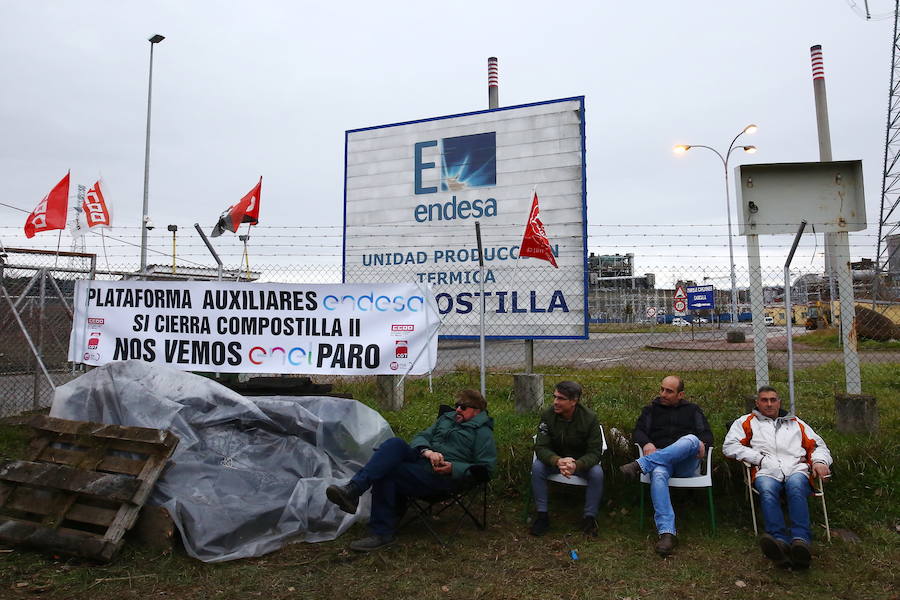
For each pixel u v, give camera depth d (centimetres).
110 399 476
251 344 713
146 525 412
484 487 471
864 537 448
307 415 486
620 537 460
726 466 513
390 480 437
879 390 880
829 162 620
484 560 416
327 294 707
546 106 845
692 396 805
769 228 628
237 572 388
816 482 492
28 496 428
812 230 625
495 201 862
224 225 761
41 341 740
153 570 385
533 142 849
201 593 360
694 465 475
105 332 737
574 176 822
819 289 2606
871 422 589
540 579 387
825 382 950
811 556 399
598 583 381
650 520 490
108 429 437
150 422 455
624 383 948
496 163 866
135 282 734
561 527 482
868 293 1847
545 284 823
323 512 447
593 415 481
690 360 1521
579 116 826
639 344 2178
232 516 416
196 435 463
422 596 362
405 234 912
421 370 689
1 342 796
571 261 812
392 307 699
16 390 812
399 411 735
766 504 423
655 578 389
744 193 634
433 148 906
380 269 923
